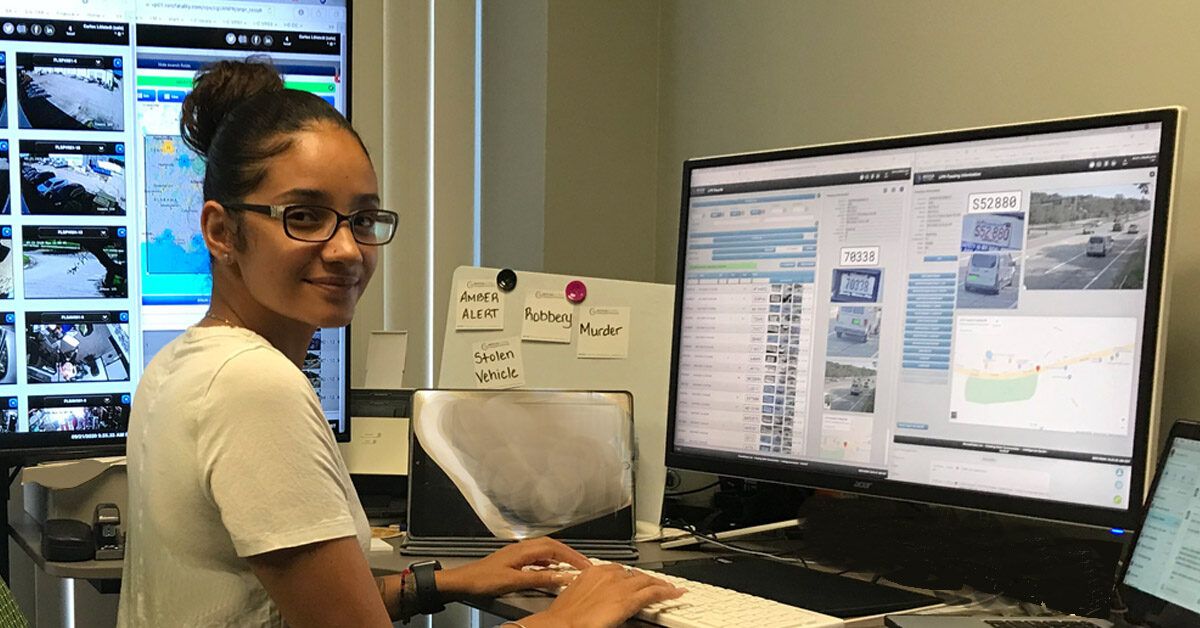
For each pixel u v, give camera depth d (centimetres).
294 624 97
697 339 158
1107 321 117
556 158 214
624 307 171
